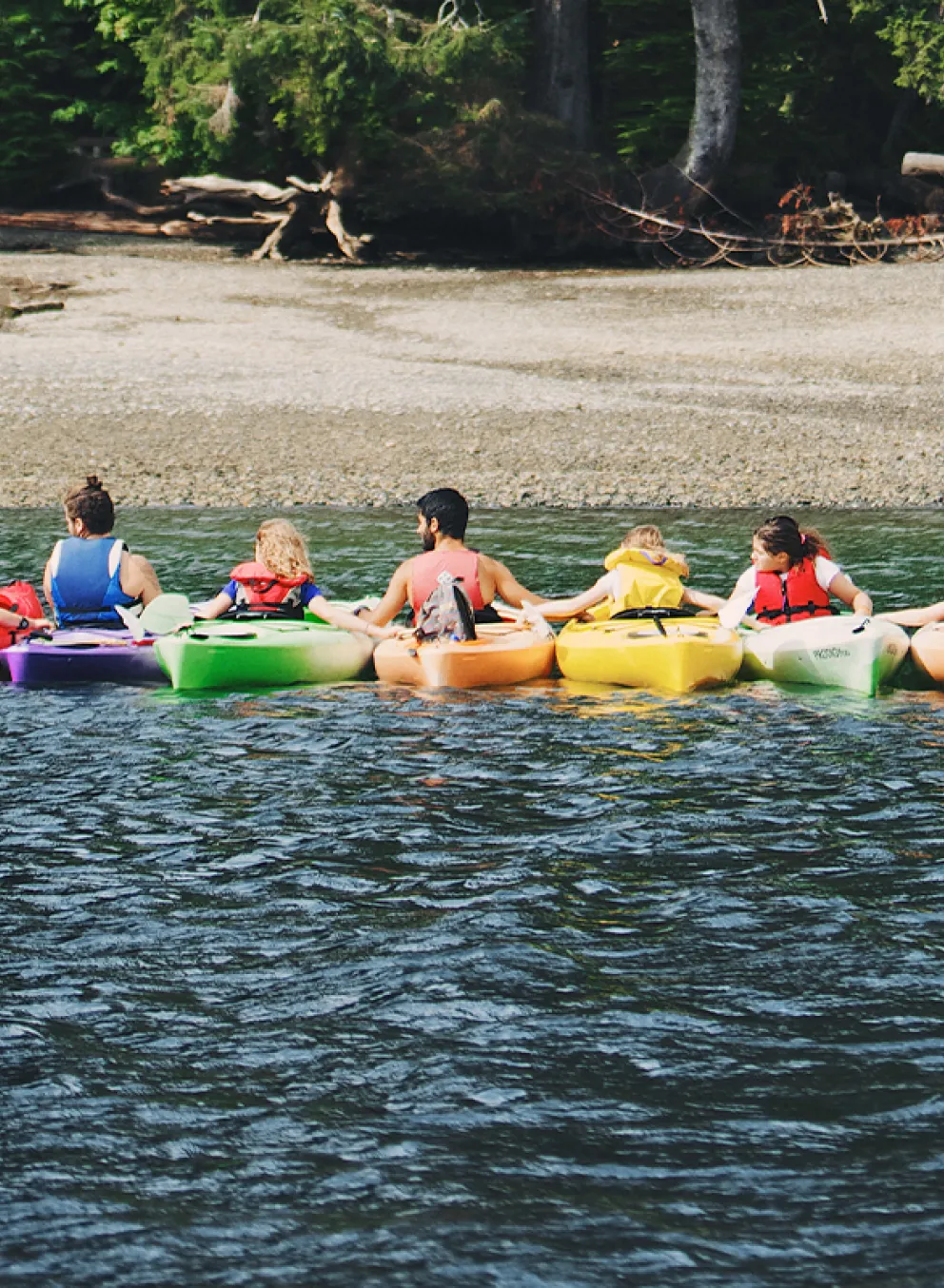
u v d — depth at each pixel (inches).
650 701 1429.6
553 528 2336.4
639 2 6003.9
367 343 4114.2
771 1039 785.6
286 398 3400.6
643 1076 753.0
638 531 1594.5
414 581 1534.2
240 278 5157.5
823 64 6117.1
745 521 2394.2
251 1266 619.5
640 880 989.2
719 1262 617.3
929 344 4069.9
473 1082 749.3
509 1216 648.4
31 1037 791.7
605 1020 806.5
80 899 964.0
